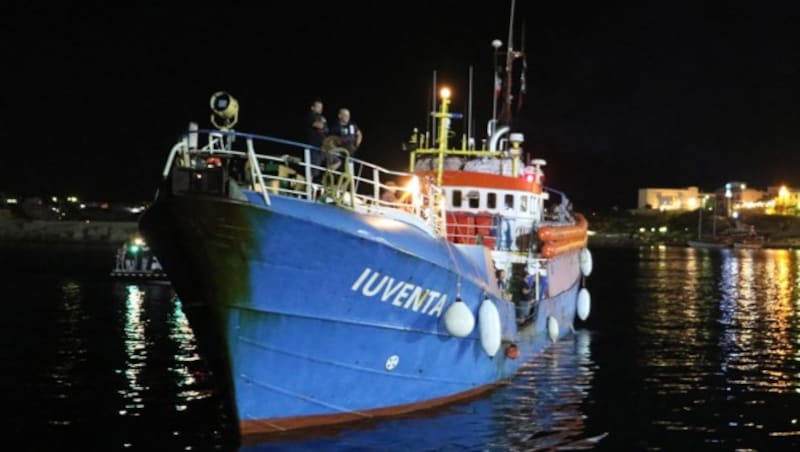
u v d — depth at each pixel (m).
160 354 24.33
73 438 14.90
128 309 37.16
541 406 17.09
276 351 13.55
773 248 166.75
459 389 16.84
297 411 14.12
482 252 17.52
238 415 13.70
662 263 99.62
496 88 25.53
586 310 28.53
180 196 12.27
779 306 42.28
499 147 25.09
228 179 12.49
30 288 48.19
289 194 14.36
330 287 13.59
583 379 20.41
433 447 13.93
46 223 136.62
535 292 21.73
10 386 19.45
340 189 13.74
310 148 13.55
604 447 14.52
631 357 24.20
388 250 13.80
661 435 15.38
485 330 16.11
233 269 12.84
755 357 24.55
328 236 13.12
